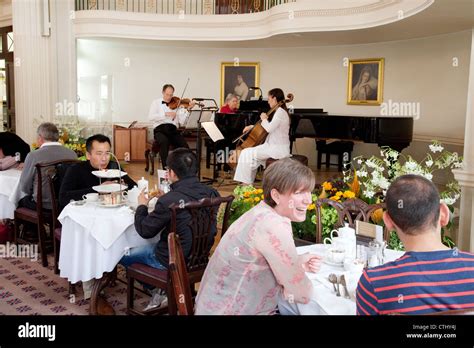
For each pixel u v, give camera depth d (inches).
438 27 338.0
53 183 185.3
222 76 521.0
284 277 88.4
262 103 408.8
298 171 90.7
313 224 175.6
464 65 362.3
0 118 492.7
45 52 400.8
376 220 155.9
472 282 69.0
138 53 522.6
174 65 527.8
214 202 138.7
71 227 155.6
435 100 391.5
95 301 151.2
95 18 441.4
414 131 411.8
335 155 480.7
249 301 91.7
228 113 378.0
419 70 406.3
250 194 199.3
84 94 506.6
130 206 163.5
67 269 158.1
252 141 332.8
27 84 394.3
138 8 499.8
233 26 438.9
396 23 322.3
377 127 319.6
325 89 482.9
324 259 111.8
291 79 500.4
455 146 373.4
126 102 526.6
